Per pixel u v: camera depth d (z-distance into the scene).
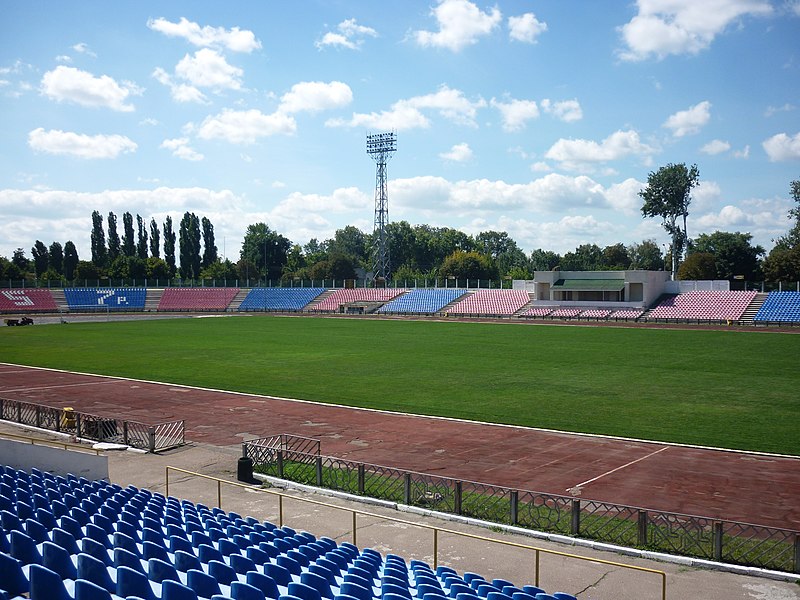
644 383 46.34
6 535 14.18
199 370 54.50
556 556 17.75
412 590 13.74
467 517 20.88
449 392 43.94
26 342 78.00
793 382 45.94
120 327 99.94
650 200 137.75
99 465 23.98
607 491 23.77
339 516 21.09
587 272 112.12
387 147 137.25
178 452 29.52
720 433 32.09
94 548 13.28
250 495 23.25
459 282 142.25
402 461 28.09
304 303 141.75
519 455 28.78
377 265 173.00
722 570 16.77
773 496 23.00
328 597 12.72
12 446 23.33
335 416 37.06
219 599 10.95
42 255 164.38
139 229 173.12
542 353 63.56
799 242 129.25
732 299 100.25
